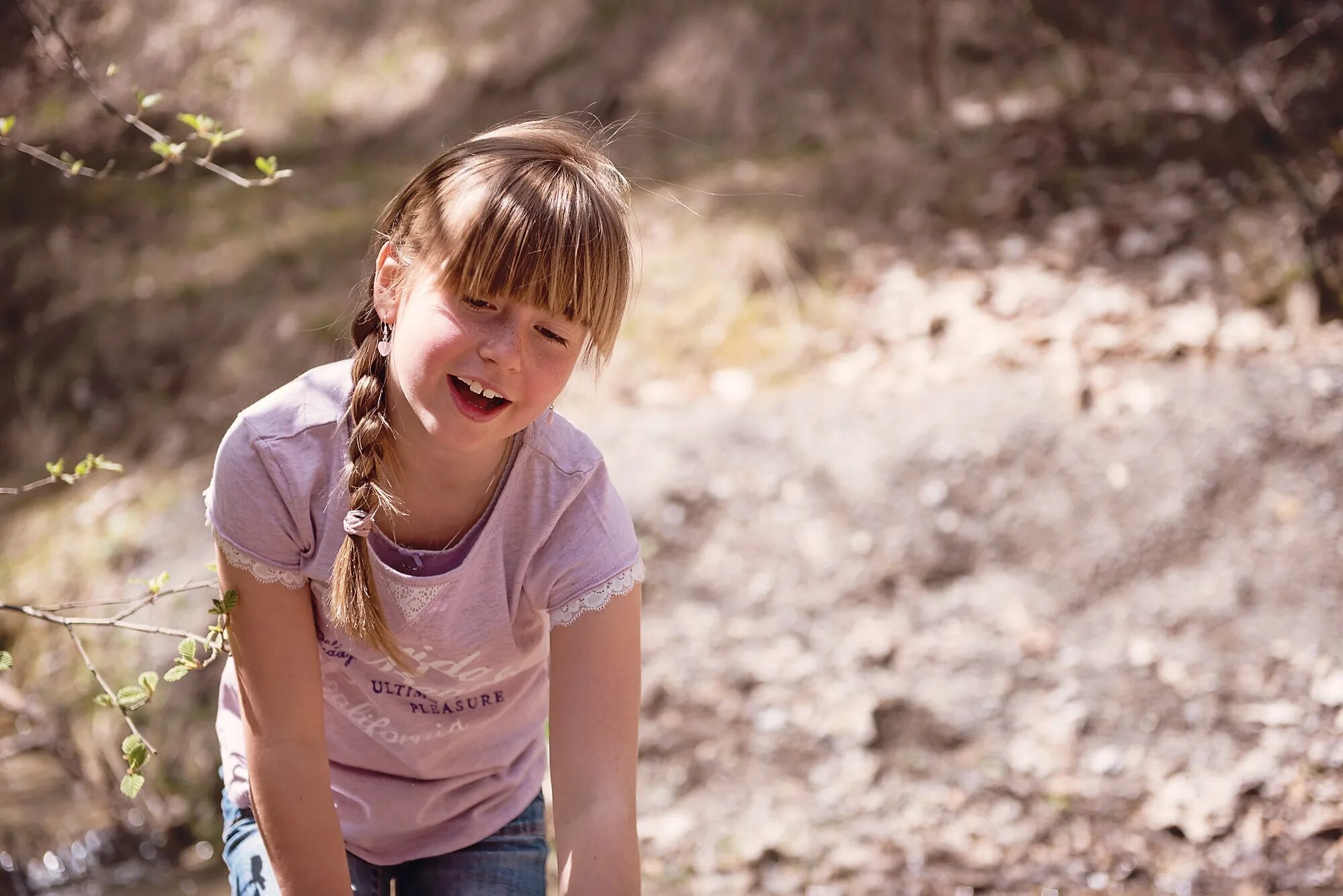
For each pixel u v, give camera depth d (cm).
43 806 410
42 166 682
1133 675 388
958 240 540
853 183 579
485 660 195
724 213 576
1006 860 356
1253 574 408
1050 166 564
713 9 717
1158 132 564
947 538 430
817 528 437
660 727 397
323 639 194
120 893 380
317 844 187
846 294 529
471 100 741
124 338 582
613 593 188
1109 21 608
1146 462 435
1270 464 431
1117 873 350
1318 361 462
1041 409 455
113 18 727
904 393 478
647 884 359
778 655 408
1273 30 557
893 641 406
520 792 216
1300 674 379
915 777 378
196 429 535
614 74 718
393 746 202
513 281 163
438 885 208
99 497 507
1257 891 341
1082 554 421
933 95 617
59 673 449
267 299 593
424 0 786
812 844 363
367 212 657
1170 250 516
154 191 687
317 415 182
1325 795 353
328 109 752
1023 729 382
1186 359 473
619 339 523
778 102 673
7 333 618
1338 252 503
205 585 217
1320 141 536
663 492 449
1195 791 359
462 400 169
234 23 762
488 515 183
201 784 404
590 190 168
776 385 498
